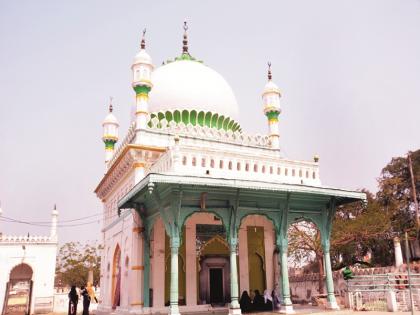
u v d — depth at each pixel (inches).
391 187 1125.1
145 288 508.4
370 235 861.2
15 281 950.4
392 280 529.7
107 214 778.2
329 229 538.0
